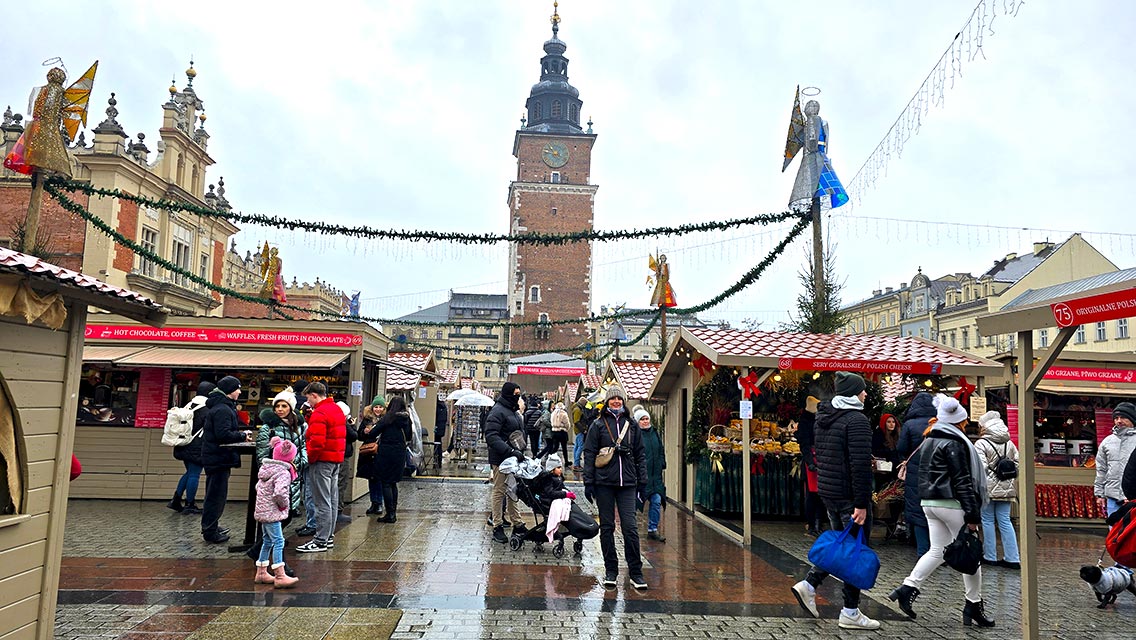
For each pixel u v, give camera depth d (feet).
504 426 30.09
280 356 41.27
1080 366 41.11
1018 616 20.84
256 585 21.95
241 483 40.01
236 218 43.91
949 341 161.99
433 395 70.33
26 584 14.70
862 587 18.90
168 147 119.55
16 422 14.38
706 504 38.40
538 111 236.63
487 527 33.37
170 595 20.65
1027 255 157.99
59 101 43.96
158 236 116.78
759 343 35.37
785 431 40.45
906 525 33.14
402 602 20.43
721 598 21.89
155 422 40.60
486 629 18.24
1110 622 20.86
